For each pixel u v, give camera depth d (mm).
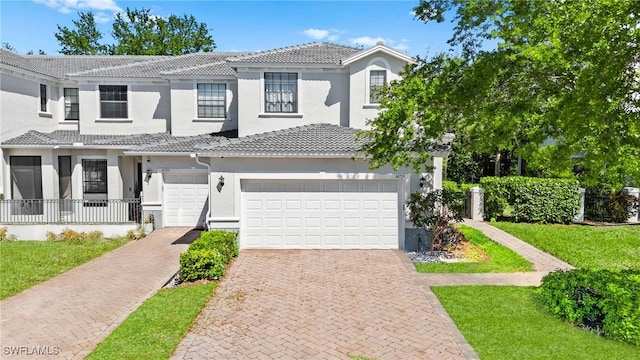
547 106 9242
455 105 10250
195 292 11055
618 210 20594
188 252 12289
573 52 7992
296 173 15438
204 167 20422
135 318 9359
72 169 21734
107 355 7719
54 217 20750
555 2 8797
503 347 7945
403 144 12438
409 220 15664
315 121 19359
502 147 10414
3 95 20250
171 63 24891
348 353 7840
